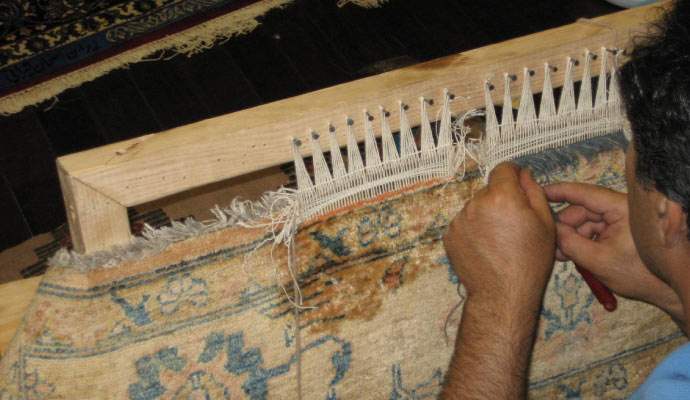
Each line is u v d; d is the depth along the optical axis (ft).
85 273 2.24
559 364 3.18
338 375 2.74
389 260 2.62
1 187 6.35
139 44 7.59
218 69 7.33
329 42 7.50
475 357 2.28
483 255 2.34
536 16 7.52
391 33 7.53
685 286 1.97
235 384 2.55
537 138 2.69
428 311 2.78
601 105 2.72
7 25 7.40
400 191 2.54
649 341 3.29
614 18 2.63
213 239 2.36
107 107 7.06
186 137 2.22
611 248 2.55
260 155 2.32
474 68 2.45
